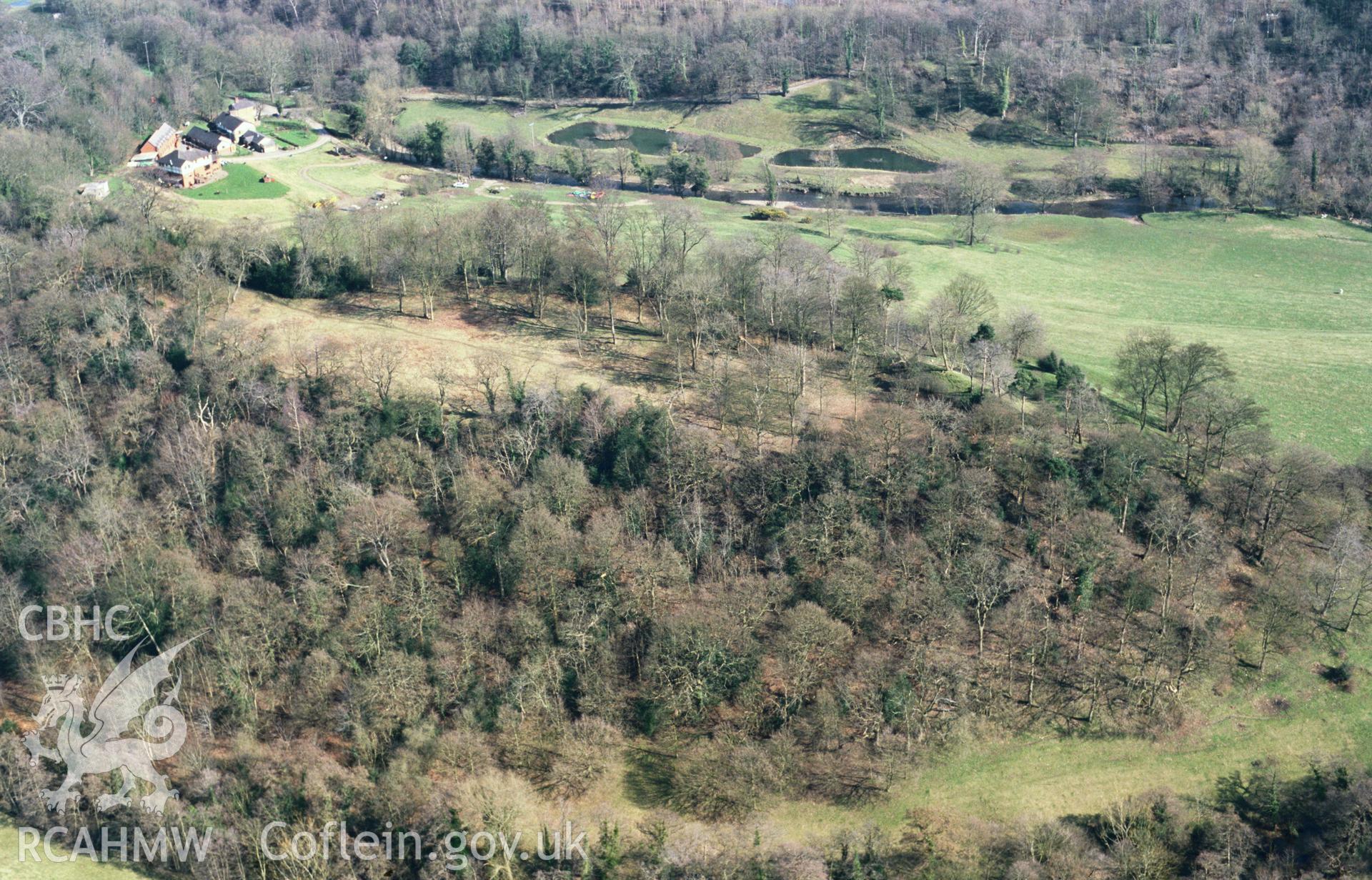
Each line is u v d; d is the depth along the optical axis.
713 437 159.00
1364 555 142.25
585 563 137.75
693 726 127.56
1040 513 149.88
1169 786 122.31
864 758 123.69
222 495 151.38
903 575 139.00
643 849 113.94
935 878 112.31
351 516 142.25
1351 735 127.62
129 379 169.50
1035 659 133.00
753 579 136.88
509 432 156.25
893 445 152.75
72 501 151.25
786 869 109.69
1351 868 110.94
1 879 109.12
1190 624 137.12
